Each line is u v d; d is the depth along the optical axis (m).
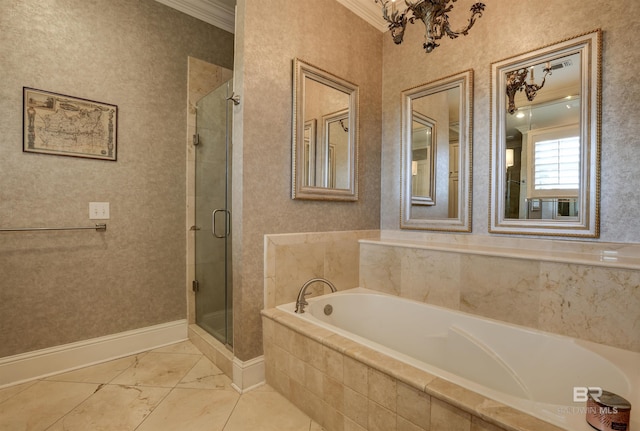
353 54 2.65
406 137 2.73
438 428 1.14
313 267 2.36
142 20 2.46
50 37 2.07
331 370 1.55
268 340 1.99
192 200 2.74
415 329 2.19
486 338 1.87
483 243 2.28
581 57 1.87
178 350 2.51
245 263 1.97
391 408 1.29
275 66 2.12
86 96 2.21
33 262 2.05
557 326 1.71
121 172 2.38
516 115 2.13
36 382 2.01
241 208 1.97
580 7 1.88
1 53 1.91
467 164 2.34
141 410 1.73
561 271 1.70
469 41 2.36
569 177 1.92
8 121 1.94
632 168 1.72
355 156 2.62
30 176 2.02
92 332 2.27
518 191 2.12
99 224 2.29
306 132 2.27
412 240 2.66
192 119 2.73
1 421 1.63
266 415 1.70
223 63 2.93
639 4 1.70
